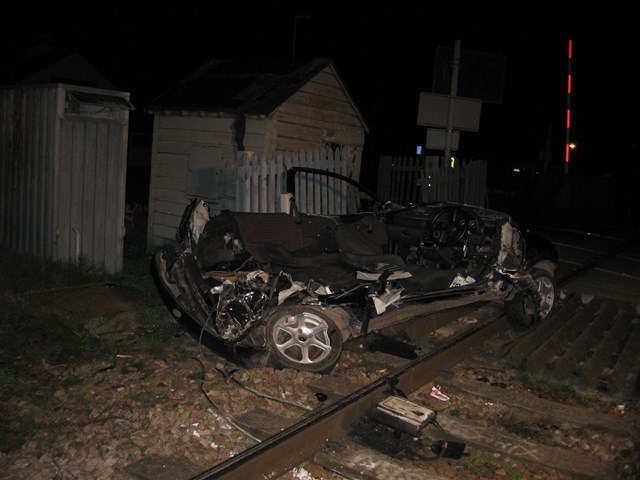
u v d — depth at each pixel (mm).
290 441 4375
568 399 5980
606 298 9289
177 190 11000
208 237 6480
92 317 6910
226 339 5828
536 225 19859
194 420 4867
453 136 11789
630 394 6246
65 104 8234
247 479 4059
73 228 8477
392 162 16141
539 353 6828
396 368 6164
